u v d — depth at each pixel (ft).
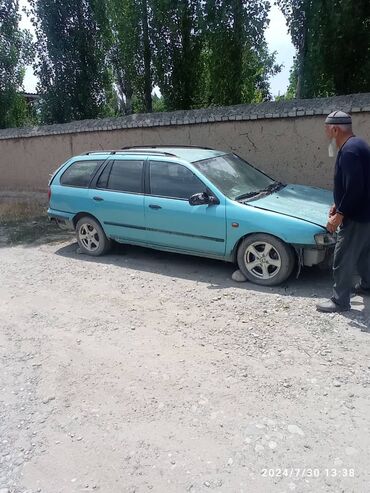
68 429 9.95
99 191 21.30
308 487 7.98
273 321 14.23
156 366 12.14
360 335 13.07
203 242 18.22
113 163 21.13
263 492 7.93
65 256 23.00
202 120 27.40
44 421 10.27
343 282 14.10
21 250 24.70
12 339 14.26
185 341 13.38
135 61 35.27
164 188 19.26
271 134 25.41
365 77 25.99
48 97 40.11
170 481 8.31
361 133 22.16
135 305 16.20
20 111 48.06
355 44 25.14
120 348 13.24
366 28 24.76
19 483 8.53
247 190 18.81
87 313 15.79
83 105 40.19
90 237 22.50
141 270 20.01
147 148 22.29
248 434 9.39
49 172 37.58
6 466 8.98
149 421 10.00
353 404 10.17
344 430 9.37
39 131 36.73
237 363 12.03
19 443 9.61
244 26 28.96
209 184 18.04
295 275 17.94
